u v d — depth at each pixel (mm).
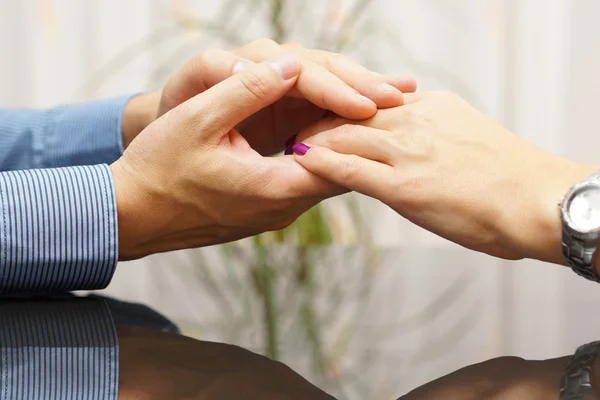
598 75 1772
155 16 1826
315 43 1517
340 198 1547
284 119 909
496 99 1782
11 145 993
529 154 729
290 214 792
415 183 744
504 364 590
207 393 543
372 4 1738
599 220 677
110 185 744
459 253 966
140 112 977
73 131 992
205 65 865
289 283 816
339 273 859
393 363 597
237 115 754
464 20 1768
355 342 639
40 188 734
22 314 688
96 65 1852
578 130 1796
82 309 708
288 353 611
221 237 799
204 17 1805
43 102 1888
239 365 585
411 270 871
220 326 669
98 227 740
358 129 780
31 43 1879
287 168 768
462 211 729
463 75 1779
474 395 546
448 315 704
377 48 1747
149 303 735
